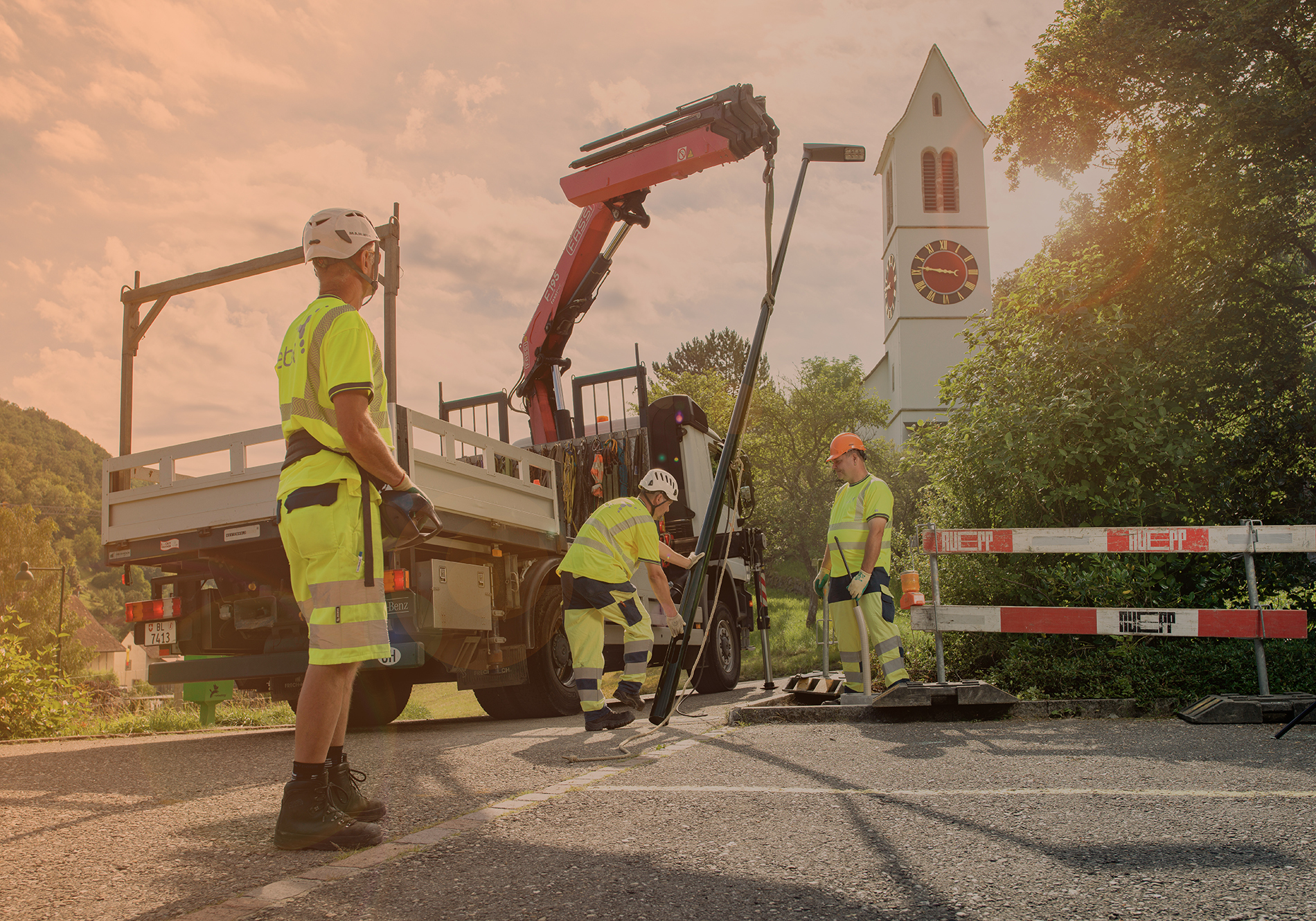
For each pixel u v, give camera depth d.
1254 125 11.77
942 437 7.75
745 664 12.66
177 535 5.75
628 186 8.96
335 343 2.51
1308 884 1.85
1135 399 6.91
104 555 6.02
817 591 6.84
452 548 6.00
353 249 2.77
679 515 8.57
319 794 2.40
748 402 5.88
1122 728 4.55
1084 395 6.87
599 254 9.74
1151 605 6.10
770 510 29.62
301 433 2.58
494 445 6.35
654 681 11.56
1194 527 5.61
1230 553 5.98
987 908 1.75
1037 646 6.09
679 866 2.10
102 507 6.07
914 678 7.03
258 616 6.14
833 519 6.04
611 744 4.39
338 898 1.91
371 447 2.48
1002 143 16.09
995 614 5.82
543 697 6.71
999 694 5.07
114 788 3.45
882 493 5.77
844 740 4.27
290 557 2.57
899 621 9.35
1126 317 8.71
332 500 2.50
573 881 2.00
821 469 30.08
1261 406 8.87
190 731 7.59
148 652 6.27
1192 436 7.19
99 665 66.81
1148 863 2.03
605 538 5.20
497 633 6.35
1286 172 11.37
